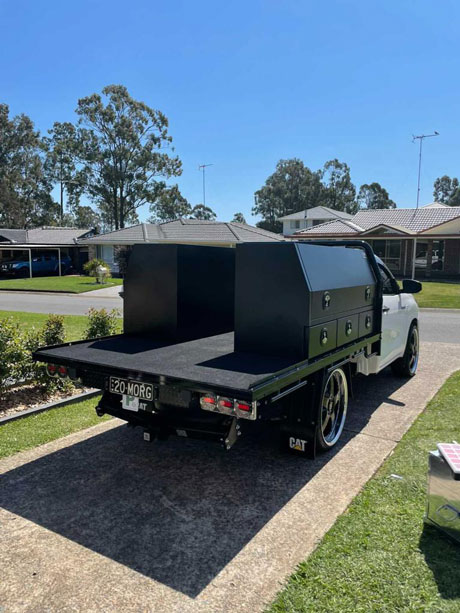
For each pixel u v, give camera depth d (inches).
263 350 143.0
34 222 2539.4
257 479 141.8
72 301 747.4
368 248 194.7
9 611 88.7
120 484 138.8
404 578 96.7
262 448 165.6
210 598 91.9
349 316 166.7
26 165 2427.4
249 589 94.3
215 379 119.0
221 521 119.0
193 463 153.3
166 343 174.2
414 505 125.2
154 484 138.9
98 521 119.3
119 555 105.5
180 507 126.0
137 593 93.5
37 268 1368.1
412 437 173.0
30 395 219.3
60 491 134.3
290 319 136.6
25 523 118.2
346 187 2997.0
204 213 3319.4
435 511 112.0
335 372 165.5
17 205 2373.3
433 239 1159.0
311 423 150.3
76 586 95.6
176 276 173.5
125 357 149.7
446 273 1175.6
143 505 127.0
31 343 226.7
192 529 115.6
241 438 174.7
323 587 94.3
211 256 190.1
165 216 2881.4
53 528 116.1
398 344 241.0
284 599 91.4
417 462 151.6
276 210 2925.7
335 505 126.1
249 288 142.7
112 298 806.5
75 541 110.8
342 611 87.8
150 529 115.6
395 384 248.7
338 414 172.7
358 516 120.1
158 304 178.1
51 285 1032.8
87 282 1123.9
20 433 176.6
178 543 109.8
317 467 149.7
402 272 1219.2
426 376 266.2
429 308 644.1
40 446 165.9
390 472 144.9
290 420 153.5
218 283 195.2
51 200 2522.1
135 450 163.2
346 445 166.9
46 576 98.6
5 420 185.5
